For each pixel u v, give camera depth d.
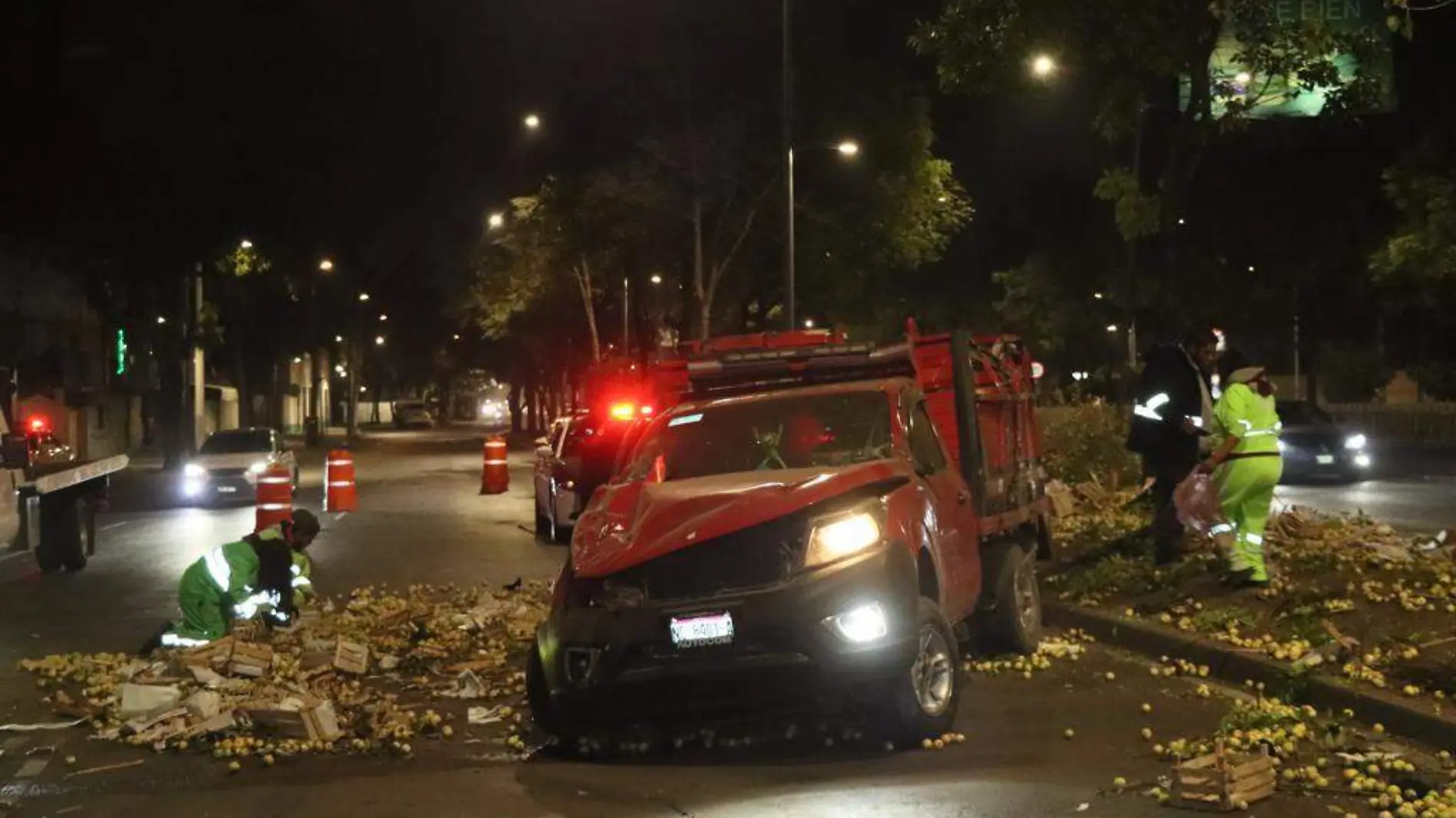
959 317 54.84
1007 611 10.55
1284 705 8.52
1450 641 9.44
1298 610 10.45
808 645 7.54
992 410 11.38
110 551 20.75
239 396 60.25
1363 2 16.83
